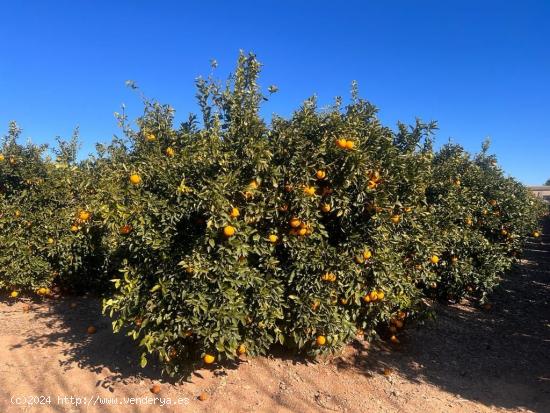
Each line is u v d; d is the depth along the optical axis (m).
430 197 6.02
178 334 3.51
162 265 3.57
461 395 4.00
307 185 3.68
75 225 5.55
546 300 7.68
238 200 3.62
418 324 5.13
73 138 8.02
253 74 4.08
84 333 4.95
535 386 4.25
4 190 5.92
